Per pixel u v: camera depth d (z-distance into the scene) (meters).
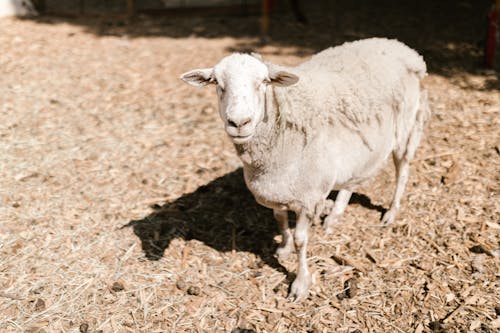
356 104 3.95
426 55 8.81
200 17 11.56
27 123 6.70
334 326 3.89
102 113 7.04
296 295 4.13
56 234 4.81
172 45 9.71
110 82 7.99
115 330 3.87
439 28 10.30
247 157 3.69
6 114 6.89
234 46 9.64
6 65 8.42
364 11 11.75
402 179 4.88
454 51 8.99
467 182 5.38
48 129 6.58
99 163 5.91
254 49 9.43
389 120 4.34
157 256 4.59
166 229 4.92
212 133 6.57
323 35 10.21
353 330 3.84
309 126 3.67
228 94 3.21
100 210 5.16
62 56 8.95
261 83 3.29
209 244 4.76
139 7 12.34
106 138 6.42
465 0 12.21
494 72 8.05
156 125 6.75
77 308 4.06
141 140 6.39
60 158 5.98
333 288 4.23
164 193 5.44
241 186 5.56
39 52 9.07
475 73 8.03
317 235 4.82
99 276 4.36
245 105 3.15
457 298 4.05
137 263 4.51
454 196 5.20
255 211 5.18
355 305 4.05
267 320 3.96
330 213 4.96
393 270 4.37
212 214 5.14
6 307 4.05
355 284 4.23
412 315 3.93
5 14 11.06
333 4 12.47
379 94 4.12
